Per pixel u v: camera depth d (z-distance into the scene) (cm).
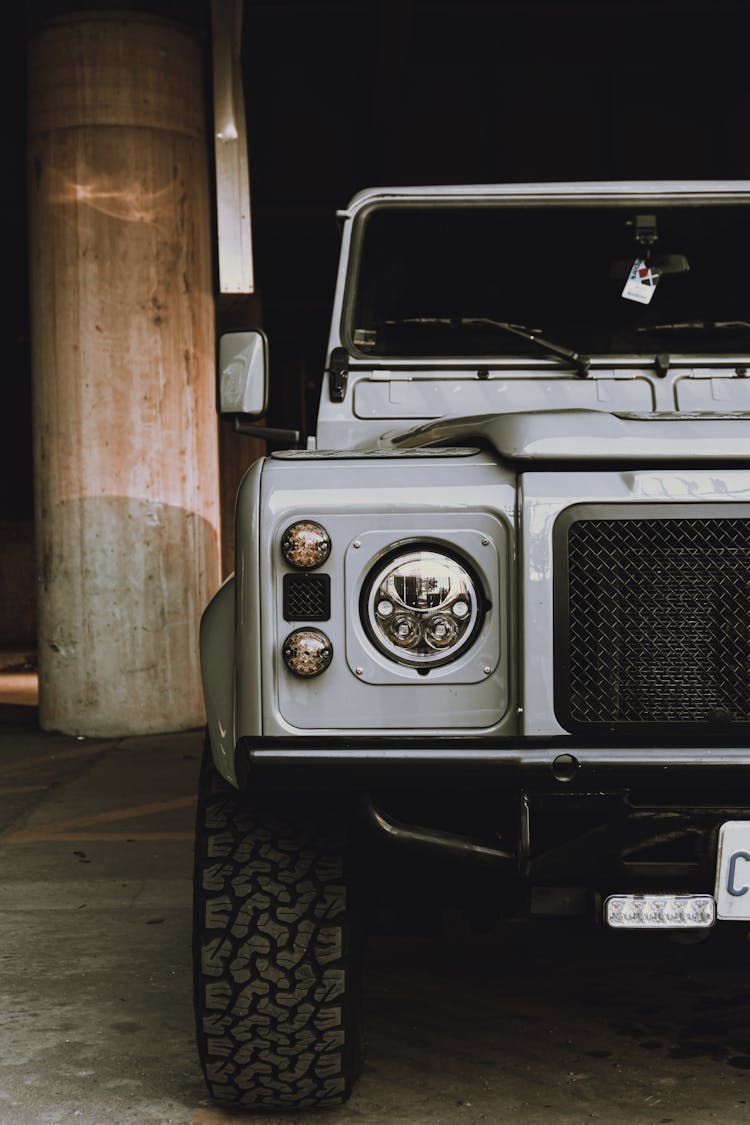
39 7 979
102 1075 316
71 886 511
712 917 254
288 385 2355
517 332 369
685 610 252
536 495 252
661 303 374
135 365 959
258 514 256
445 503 254
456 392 367
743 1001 371
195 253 995
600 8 1436
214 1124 286
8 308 2112
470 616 253
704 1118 288
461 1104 296
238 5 881
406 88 1547
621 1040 339
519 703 252
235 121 866
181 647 980
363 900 291
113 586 960
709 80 1548
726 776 249
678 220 379
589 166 1558
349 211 381
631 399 367
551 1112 291
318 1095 282
